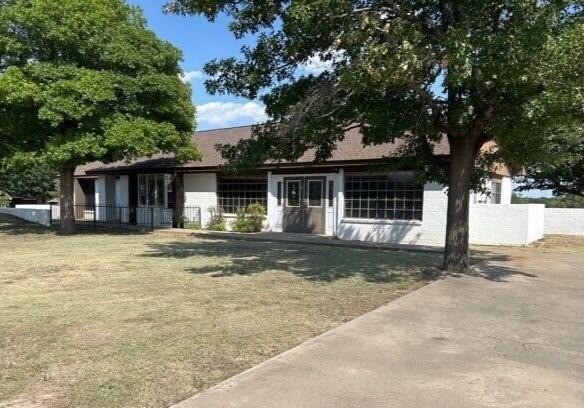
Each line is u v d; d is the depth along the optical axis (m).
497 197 20.53
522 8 7.82
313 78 10.30
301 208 19.75
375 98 9.39
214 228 21.58
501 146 10.83
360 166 17.61
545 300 7.75
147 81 17.45
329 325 6.23
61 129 17.67
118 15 18.58
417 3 8.82
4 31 16.41
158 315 6.61
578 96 7.66
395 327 6.11
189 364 4.81
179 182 23.58
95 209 26.22
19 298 7.64
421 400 4.01
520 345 5.47
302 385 4.29
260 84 10.54
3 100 16.09
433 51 7.82
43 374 4.55
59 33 16.30
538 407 3.91
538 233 17.72
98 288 8.44
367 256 12.91
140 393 4.13
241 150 10.97
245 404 3.91
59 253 13.39
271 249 14.52
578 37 7.32
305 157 19.16
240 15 10.02
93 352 5.14
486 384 4.35
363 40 7.81
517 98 8.62
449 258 10.44
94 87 16.09
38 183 41.03
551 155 15.26
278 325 6.18
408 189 16.86
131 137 16.59
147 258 12.34
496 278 9.67
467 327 6.15
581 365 4.86
